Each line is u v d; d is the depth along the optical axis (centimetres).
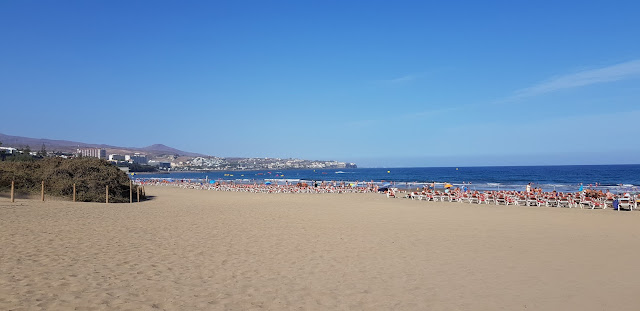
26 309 530
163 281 718
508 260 951
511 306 621
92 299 592
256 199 3297
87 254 919
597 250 1079
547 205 2623
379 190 4325
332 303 620
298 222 1658
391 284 737
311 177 11738
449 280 770
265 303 612
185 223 1568
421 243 1175
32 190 2475
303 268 853
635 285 741
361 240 1220
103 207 2164
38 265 786
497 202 2808
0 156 7519
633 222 1720
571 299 658
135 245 1061
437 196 3098
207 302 607
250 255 979
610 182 6869
